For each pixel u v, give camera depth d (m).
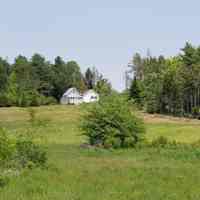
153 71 152.25
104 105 49.38
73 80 199.75
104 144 48.03
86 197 16.53
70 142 56.78
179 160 34.47
